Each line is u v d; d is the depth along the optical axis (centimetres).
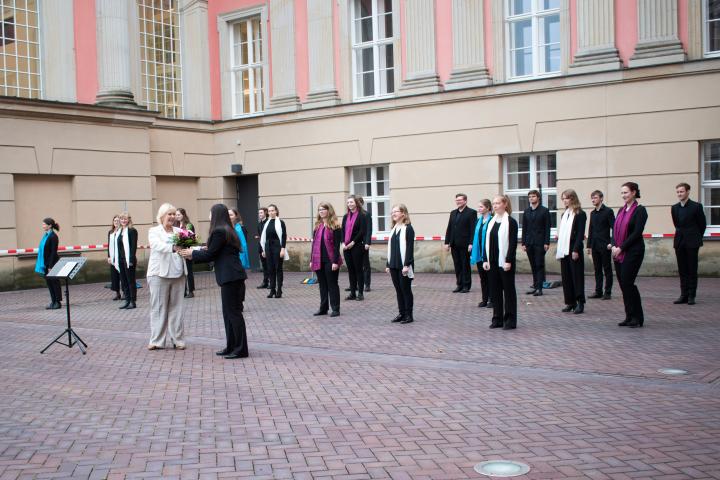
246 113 2433
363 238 1459
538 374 789
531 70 1859
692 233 1230
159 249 988
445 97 1938
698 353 865
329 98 2173
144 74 2295
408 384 764
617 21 1702
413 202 2017
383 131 2067
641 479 484
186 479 509
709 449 538
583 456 532
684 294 1245
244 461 543
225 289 931
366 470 517
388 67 2111
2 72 1928
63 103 1945
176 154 2336
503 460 529
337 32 2169
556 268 1783
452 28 1945
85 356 969
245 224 2448
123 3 2153
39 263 1484
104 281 2073
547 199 1834
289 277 2077
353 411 669
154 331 1003
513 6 1875
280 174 2297
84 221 2028
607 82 1695
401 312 1167
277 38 2297
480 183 1898
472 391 726
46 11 2012
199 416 666
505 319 1073
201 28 2425
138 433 619
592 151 1725
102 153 2070
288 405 695
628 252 1045
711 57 1570
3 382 824
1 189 1842
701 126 1588
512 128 1841
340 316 1259
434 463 527
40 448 584
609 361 839
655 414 630
